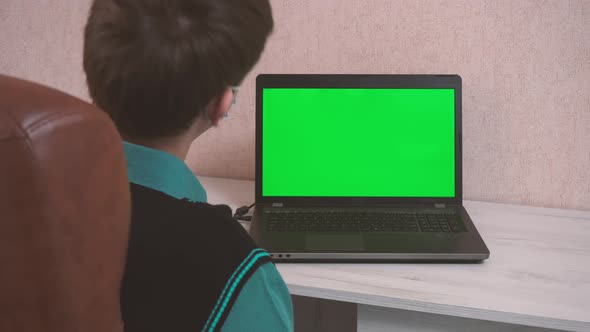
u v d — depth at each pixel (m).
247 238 0.50
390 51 1.30
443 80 1.19
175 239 0.46
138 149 0.50
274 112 1.20
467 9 1.24
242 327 0.47
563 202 1.30
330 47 1.33
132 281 0.46
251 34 0.50
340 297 0.92
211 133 1.47
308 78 1.20
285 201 1.21
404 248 1.03
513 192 1.33
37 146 0.31
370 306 1.03
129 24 0.46
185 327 0.46
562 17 1.20
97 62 0.47
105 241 0.36
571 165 1.28
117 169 0.36
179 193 0.51
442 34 1.27
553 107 1.25
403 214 1.17
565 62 1.22
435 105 1.19
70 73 1.49
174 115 0.50
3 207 0.31
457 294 0.91
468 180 1.35
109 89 0.48
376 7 1.28
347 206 1.21
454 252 1.01
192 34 0.47
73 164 0.32
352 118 1.20
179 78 0.47
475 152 1.33
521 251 1.07
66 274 0.33
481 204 1.32
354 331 1.64
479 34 1.25
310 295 0.94
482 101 1.29
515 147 1.30
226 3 0.48
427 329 1.01
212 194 1.36
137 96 0.48
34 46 1.50
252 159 1.46
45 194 0.31
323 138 1.20
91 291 0.35
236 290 0.46
